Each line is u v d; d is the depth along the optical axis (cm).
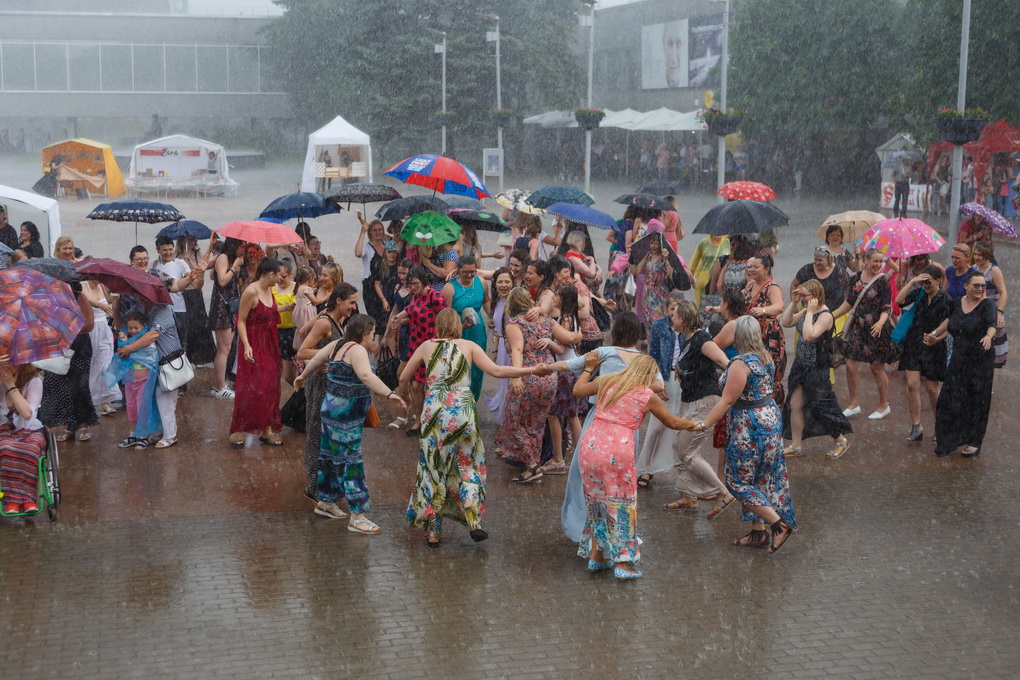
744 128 3931
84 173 3897
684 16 4784
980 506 784
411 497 730
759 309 864
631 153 4822
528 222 1330
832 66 3722
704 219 1031
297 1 5812
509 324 817
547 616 593
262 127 6150
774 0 3784
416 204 1173
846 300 1010
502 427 855
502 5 4872
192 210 3419
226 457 884
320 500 742
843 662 544
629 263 1225
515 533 725
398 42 4906
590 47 2614
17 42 5722
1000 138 2778
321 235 2644
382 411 1054
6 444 711
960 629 583
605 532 646
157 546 690
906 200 3130
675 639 567
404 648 552
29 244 1299
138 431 905
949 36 2789
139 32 5866
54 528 720
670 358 809
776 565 672
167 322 895
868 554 691
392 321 961
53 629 569
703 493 766
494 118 3684
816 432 898
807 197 3884
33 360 695
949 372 895
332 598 613
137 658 538
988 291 1059
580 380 682
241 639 560
